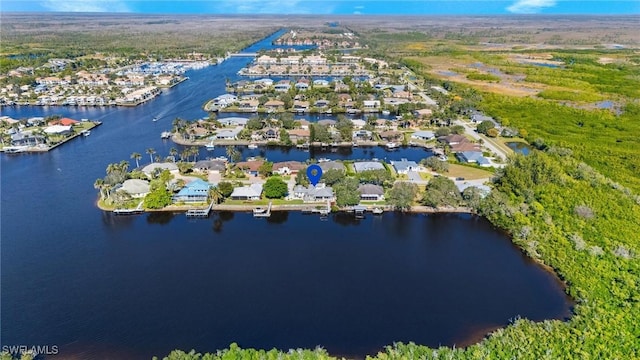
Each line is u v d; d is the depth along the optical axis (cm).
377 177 13262
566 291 8638
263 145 17925
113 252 10056
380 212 11919
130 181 12938
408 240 10719
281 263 9631
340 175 13150
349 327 7662
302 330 7575
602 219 10925
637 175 14350
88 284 8850
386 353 6931
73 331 7569
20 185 13788
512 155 15225
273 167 14325
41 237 10694
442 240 10738
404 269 9469
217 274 9194
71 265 9525
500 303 8350
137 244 10406
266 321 7788
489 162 15325
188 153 15625
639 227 10619
